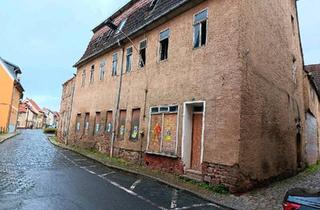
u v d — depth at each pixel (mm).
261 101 11383
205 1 12141
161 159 13305
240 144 9750
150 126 14492
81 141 23422
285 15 15008
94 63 23266
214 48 11289
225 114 10328
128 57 17953
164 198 8469
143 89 15602
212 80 11125
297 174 15336
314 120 22484
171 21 14125
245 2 10898
